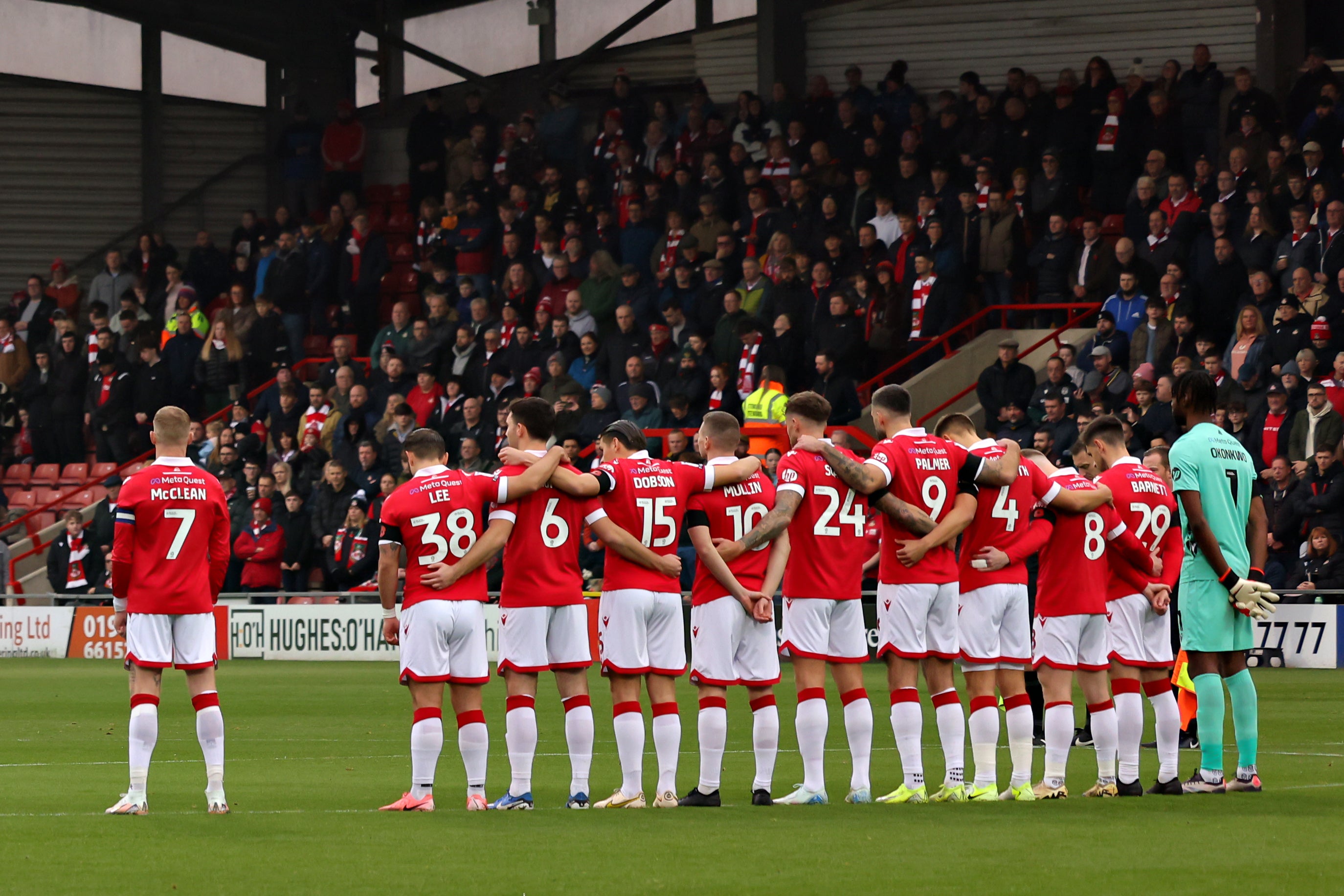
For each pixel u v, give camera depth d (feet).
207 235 168.66
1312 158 122.31
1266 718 73.51
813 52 164.76
